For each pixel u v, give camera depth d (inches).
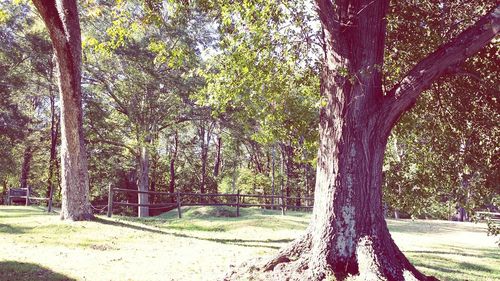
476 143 345.4
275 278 261.6
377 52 282.5
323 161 285.1
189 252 401.7
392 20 354.6
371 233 268.8
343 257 265.6
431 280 272.1
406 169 385.4
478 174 349.4
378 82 284.7
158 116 1159.6
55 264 316.8
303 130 394.0
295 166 1946.4
